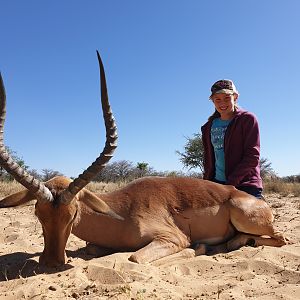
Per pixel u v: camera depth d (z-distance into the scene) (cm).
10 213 312
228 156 218
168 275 145
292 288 130
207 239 191
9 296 124
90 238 177
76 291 126
